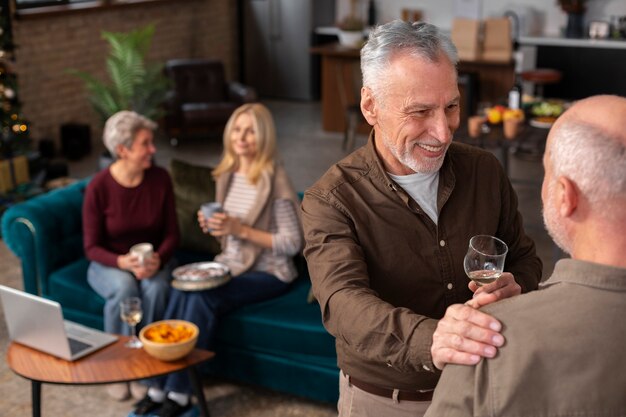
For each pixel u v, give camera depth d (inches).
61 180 260.5
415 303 73.3
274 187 141.9
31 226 151.5
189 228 161.5
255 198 141.7
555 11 358.6
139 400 140.9
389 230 71.4
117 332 140.0
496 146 201.9
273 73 418.9
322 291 66.9
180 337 123.7
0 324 167.9
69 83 323.9
